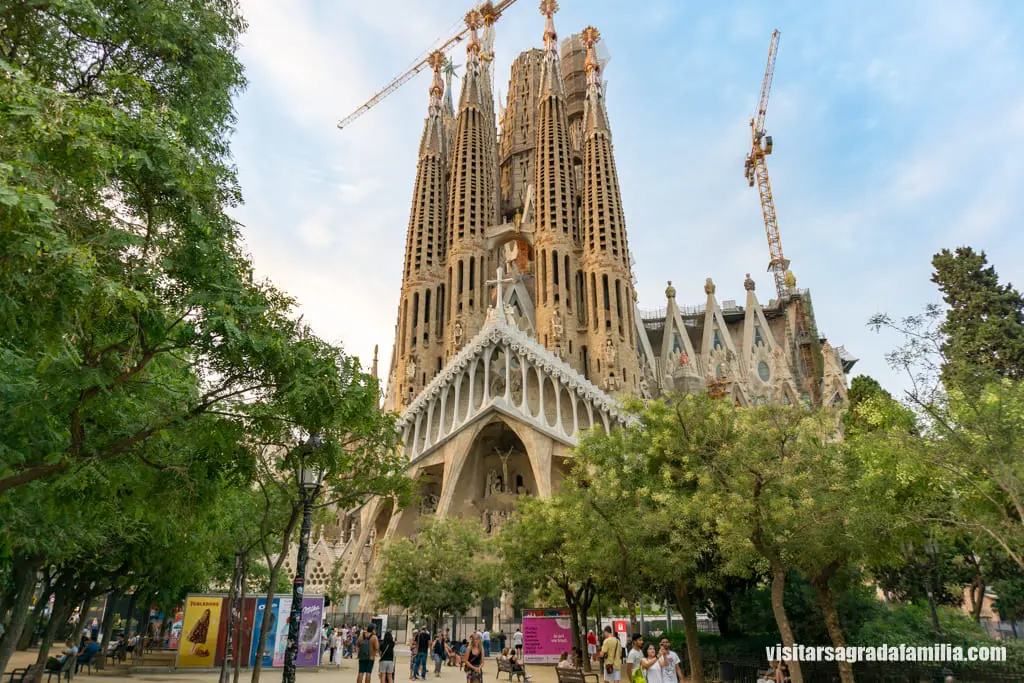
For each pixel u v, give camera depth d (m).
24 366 12.01
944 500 20.31
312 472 18.53
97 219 10.83
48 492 13.84
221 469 15.08
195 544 26.58
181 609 49.47
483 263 93.19
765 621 29.42
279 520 28.28
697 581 25.45
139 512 15.68
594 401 68.25
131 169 10.58
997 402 17.05
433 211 99.38
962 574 44.41
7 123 8.44
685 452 22.22
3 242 8.12
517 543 35.94
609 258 85.00
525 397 65.88
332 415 14.18
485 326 69.25
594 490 25.39
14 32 12.04
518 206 108.12
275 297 13.75
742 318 126.25
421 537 47.91
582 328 84.06
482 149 101.62
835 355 115.44
